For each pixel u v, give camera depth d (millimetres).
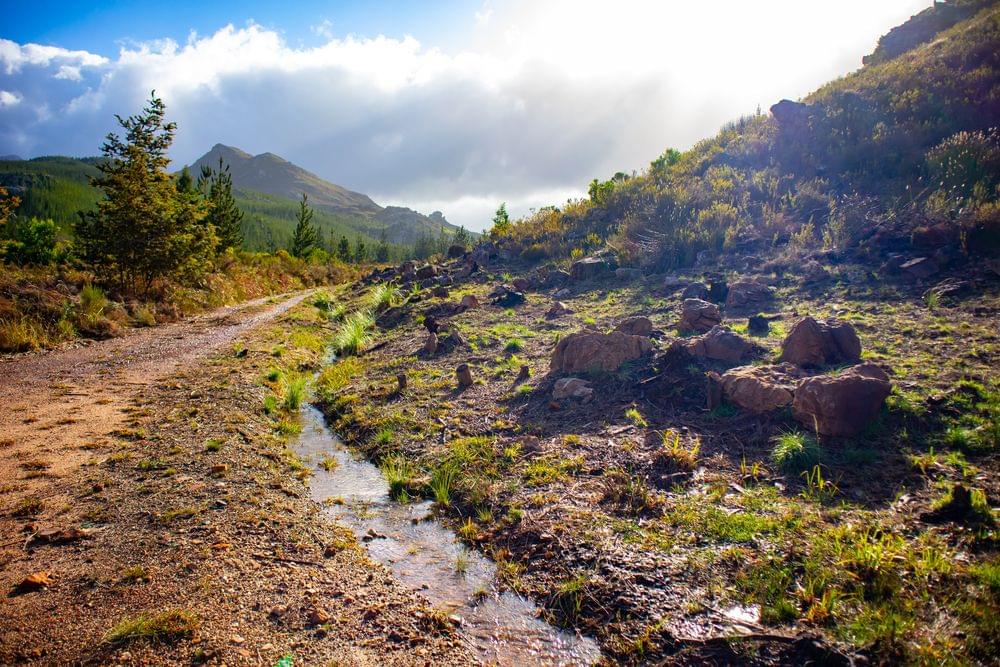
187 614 3393
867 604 3234
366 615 3600
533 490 5281
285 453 6750
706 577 3719
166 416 7625
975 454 4648
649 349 7824
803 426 5406
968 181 11367
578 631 3488
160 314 17500
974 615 3016
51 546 4250
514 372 8727
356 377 10008
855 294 8930
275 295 28922
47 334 12891
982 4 25297
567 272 15148
